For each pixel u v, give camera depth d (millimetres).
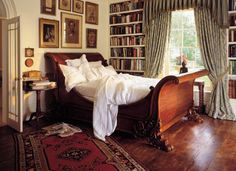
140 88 3328
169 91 3396
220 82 4570
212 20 4539
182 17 5148
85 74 4523
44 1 4562
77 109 4133
